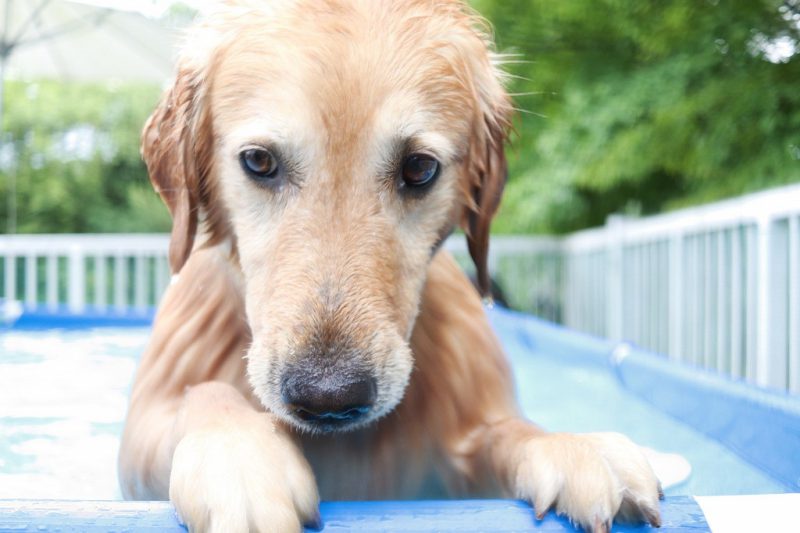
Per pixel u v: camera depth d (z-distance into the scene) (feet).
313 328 1.35
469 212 1.87
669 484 1.96
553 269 7.38
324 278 1.40
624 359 3.59
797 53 5.71
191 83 1.71
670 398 2.96
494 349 1.84
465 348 1.76
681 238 4.46
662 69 5.93
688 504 1.17
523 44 6.75
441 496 1.72
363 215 1.48
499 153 1.86
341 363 1.33
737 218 3.59
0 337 4.80
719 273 3.88
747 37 5.70
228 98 1.59
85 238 6.37
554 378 3.76
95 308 5.64
